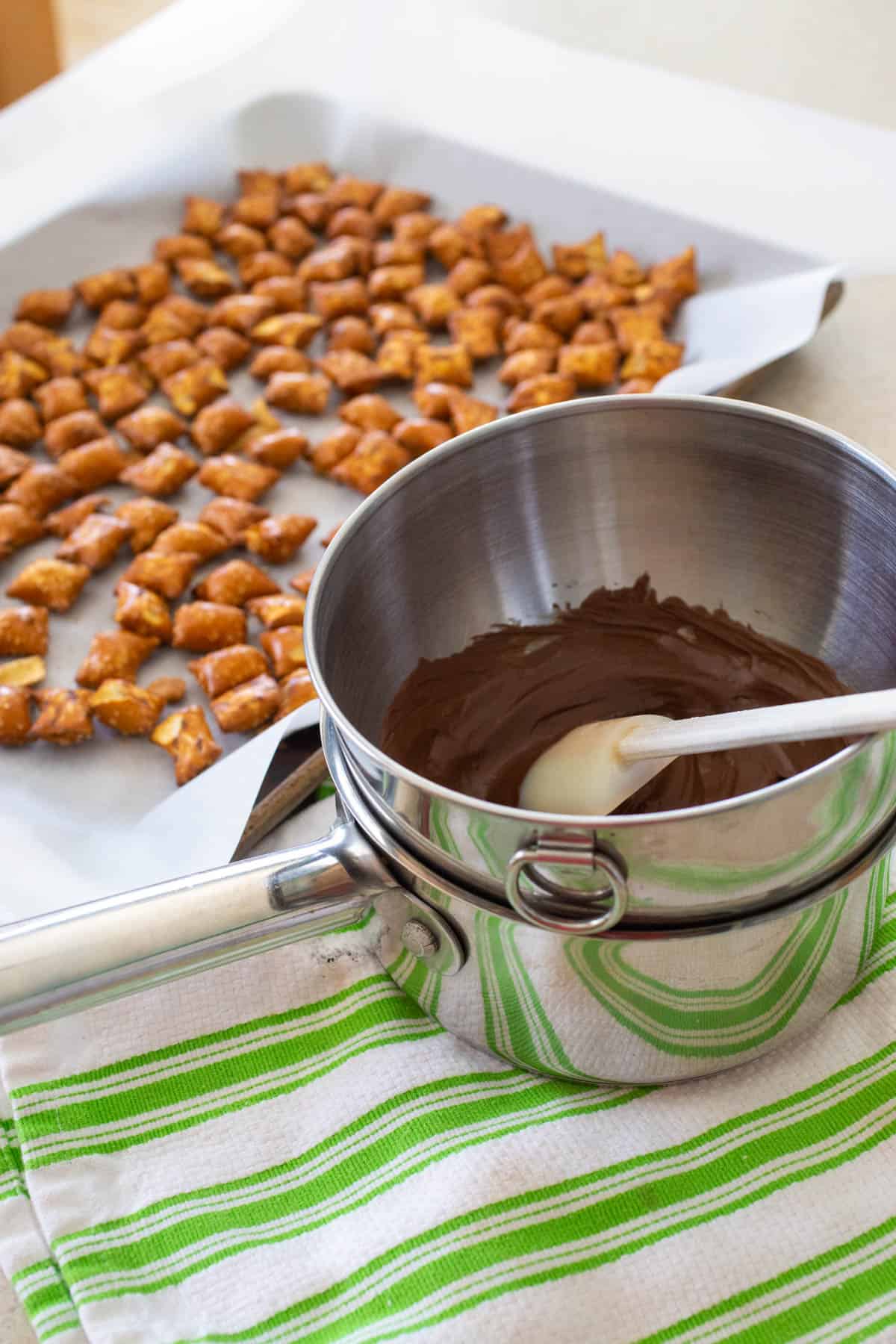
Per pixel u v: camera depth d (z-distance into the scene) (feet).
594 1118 1.86
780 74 3.00
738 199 2.76
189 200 2.96
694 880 1.66
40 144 2.98
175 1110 1.91
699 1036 1.81
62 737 2.34
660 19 3.14
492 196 2.92
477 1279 1.77
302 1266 1.81
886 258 2.64
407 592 1.93
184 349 2.79
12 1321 1.83
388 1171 1.85
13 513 2.60
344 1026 1.95
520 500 1.97
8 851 2.18
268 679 2.40
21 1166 1.90
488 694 2.01
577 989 1.76
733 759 1.94
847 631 1.94
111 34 4.24
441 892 1.73
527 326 2.76
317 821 2.15
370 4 3.17
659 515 1.99
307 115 3.03
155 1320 1.79
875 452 2.40
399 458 2.62
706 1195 1.82
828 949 1.80
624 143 2.87
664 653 2.03
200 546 2.56
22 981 1.73
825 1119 1.85
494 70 3.02
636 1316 1.76
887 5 3.13
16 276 2.86
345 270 2.90
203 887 1.77
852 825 1.70
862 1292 1.76
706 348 2.66
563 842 1.58
